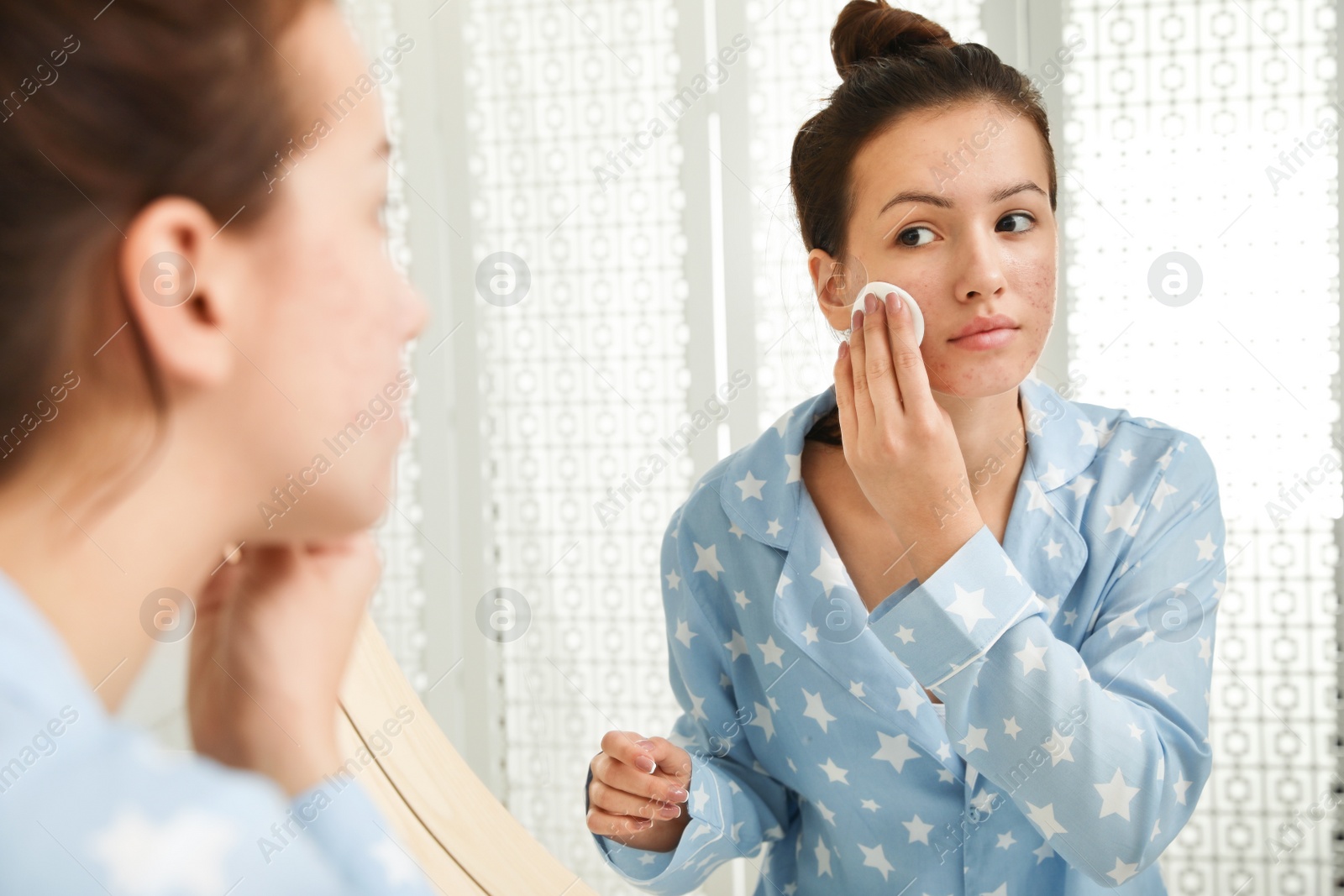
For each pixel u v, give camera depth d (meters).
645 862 0.85
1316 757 1.47
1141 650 0.75
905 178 0.75
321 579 0.36
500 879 0.85
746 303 1.68
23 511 0.30
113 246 0.31
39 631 0.26
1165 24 1.45
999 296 0.74
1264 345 1.44
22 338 0.30
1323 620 1.45
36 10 0.31
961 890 0.81
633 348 1.73
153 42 0.32
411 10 1.72
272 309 0.33
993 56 0.78
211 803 0.24
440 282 1.76
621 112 1.70
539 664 1.78
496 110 1.74
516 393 1.77
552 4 1.70
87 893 0.22
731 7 1.64
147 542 0.31
